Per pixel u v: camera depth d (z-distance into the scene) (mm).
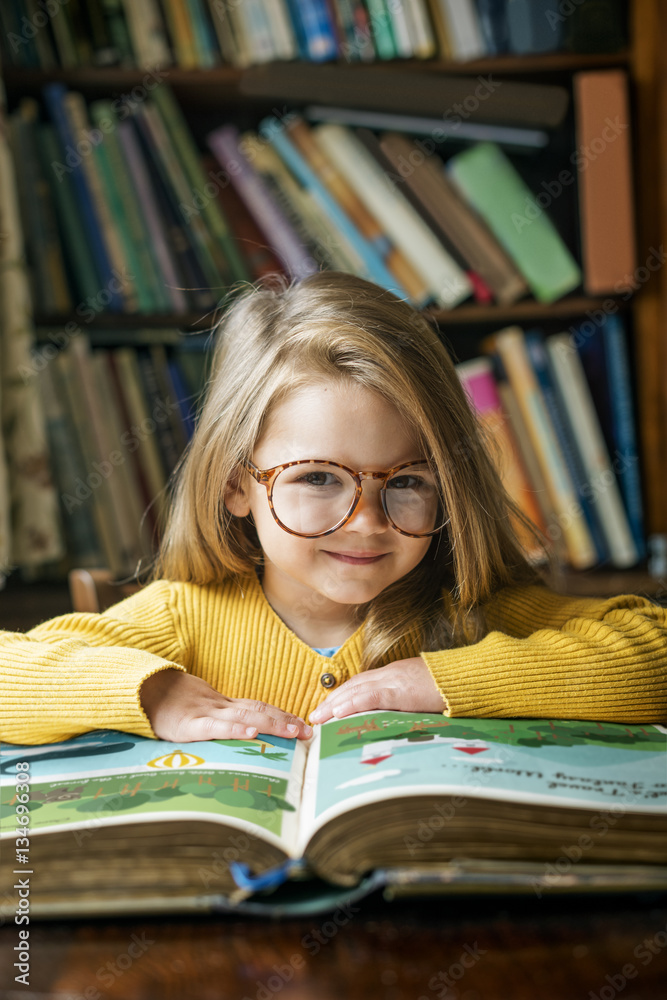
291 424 666
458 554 721
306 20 1402
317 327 696
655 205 1430
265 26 1401
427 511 673
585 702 607
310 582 682
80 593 1021
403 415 660
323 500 649
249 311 795
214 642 763
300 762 545
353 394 650
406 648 744
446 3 1413
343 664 741
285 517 660
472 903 398
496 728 566
